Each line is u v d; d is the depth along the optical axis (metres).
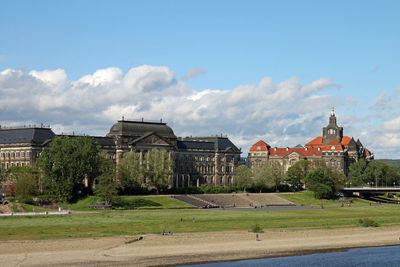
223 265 110.06
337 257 120.62
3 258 107.38
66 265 103.62
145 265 107.12
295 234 144.62
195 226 154.50
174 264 109.12
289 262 114.50
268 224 161.88
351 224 168.38
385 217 193.50
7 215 174.75
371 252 126.94
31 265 102.81
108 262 107.06
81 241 126.31
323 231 151.50
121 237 132.50
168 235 136.62
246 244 128.62
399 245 136.12
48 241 125.62
